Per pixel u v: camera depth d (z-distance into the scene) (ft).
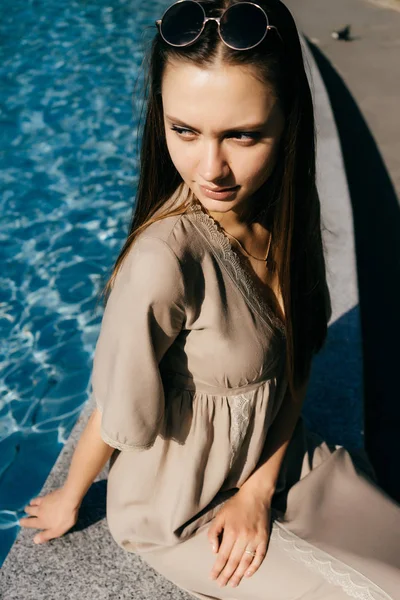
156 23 4.88
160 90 5.02
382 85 21.95
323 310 7.00
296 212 6.05
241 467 6.50
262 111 4.71
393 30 25.21
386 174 18.08
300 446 7.30
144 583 7.24
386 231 16.17
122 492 6.59
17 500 10.59
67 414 12.12
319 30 25.35
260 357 5.87
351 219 13.84
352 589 5.79
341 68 22.97
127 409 5.48
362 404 9.93
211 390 5.97
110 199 17.46
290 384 6.49
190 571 6.40
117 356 5.37
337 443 9.34
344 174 15.31
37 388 12.60
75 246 15.97
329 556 6.00
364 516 6.56
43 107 21.15
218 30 4.47
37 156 19.11
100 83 22.21
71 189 17.85
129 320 5.24
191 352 5.76
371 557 6.00
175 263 5.12
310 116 5.57
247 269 5.94
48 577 7.25
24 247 15.97
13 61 23.47
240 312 5.66
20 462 11.23
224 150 4.84
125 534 6.61
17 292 14.69
